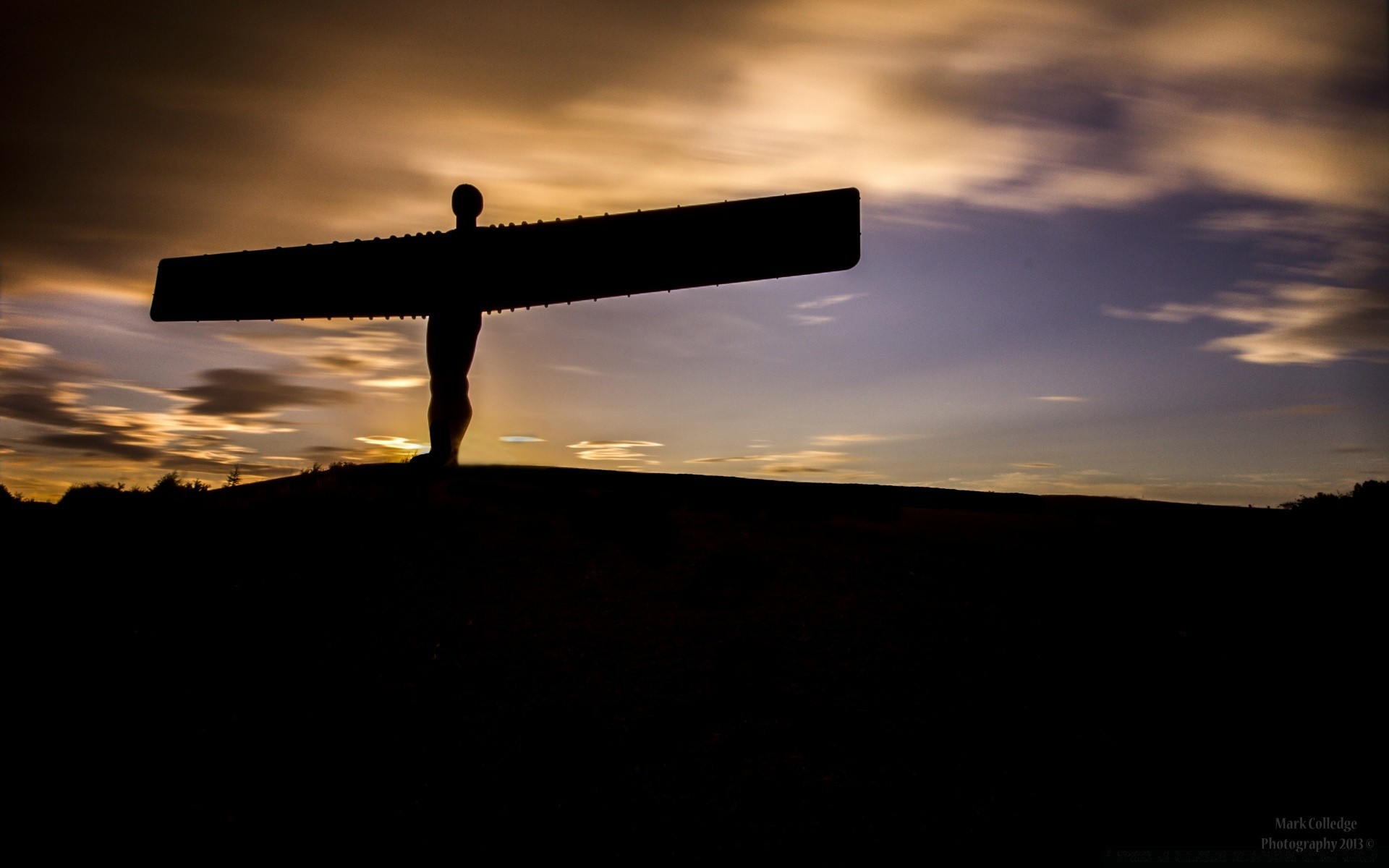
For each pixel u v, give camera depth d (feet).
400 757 15.34
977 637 19.31
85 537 25.63
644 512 28.12
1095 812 13.30
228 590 22.08
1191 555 24.34
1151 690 16.84
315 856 12.99
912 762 14.78
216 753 15.46
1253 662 17.74
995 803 13.62
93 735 15.85
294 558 24.20
